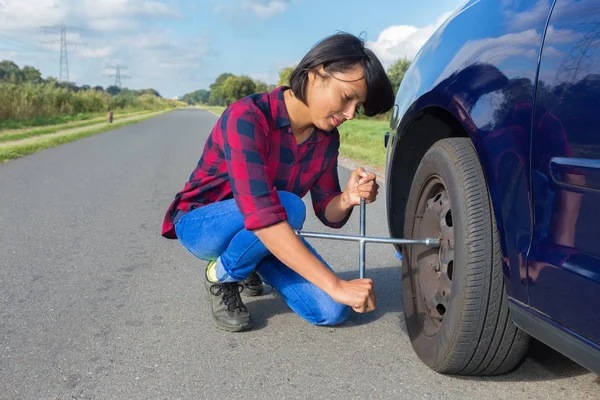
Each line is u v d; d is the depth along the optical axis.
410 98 2.04
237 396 1.75
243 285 2.51
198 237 2.16
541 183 1.35
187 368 1.95
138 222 4.49
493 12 1.67
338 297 1.68
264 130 1.86
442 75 1.79
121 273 3.11
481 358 1.68
